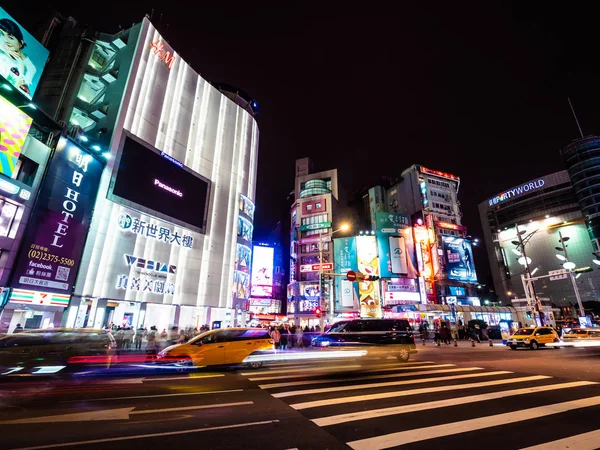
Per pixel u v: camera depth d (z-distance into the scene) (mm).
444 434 4988
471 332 34000
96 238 26016
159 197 32438
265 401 7191
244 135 46531
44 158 22531
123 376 11055
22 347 10945
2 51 24141
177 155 35906
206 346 12758
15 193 20250
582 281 94500
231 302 38000
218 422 5637
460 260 59500
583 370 11953
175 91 37344
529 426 5359
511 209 115000
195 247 35625
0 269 19188
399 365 13750
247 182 45219
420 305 45469
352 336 15445
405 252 54875
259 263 62469
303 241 61688
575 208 100875
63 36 34500
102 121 31000
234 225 41156
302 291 57156
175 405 6844
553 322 44906
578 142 104000
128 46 34375
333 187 77875
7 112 19906
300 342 23094
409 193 77750
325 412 6258
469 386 8820
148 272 30109
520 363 14211
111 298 26484
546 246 103000
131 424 5504
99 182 27188
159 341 22797
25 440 4699
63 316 22969
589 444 4570
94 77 34156
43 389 8656
